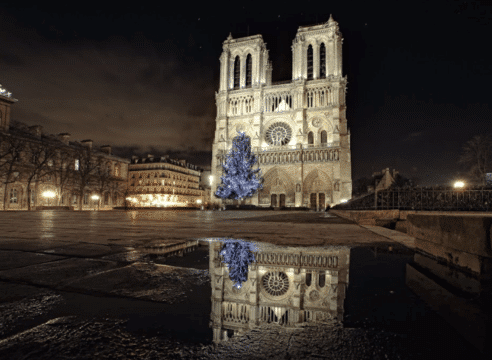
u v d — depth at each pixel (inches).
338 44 2847.0
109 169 3302.2
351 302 85.3
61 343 58.2
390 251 182.5
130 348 56.3
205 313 76.0
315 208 2551.7
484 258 108.0
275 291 97.9
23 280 106.0
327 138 2738.7
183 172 4259.4
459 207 523.8
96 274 117.2
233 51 3152.1
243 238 250.1
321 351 55.9
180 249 186.5
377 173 2960.1
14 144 2117.4
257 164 2795.3
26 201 2288.4
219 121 3080.7
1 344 57.2
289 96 2938.0
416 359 51.8
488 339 60.4
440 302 84.9
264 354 54.7
